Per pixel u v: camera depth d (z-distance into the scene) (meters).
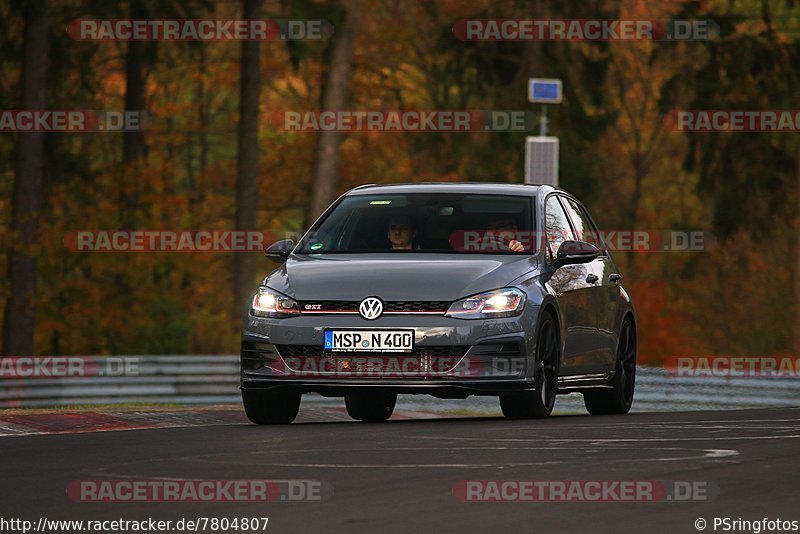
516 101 140.12
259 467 30.64
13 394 66.75
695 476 28.62
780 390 69.25
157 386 69.75
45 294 133.38
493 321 41.62
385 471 29.72
